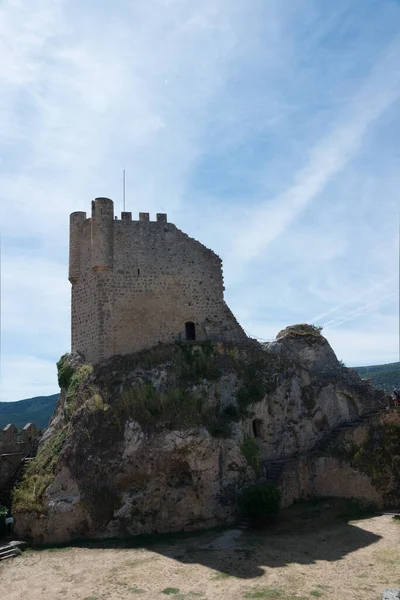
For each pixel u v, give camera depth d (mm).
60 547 23734
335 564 19359
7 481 29531
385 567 18906
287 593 16438
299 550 21281
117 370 31078
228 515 26000
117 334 32938
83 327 34438
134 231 34906
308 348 39688
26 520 25547
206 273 36500
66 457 27266
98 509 25188
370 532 24000
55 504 25531
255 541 22750
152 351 32688
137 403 28047
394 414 32625
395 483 30500
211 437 27266
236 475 27531
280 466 29672
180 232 36312
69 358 34812
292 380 34750
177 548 22109
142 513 25250
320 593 16406
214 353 33438
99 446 26984
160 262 35125
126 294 33750
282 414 33031
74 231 36031
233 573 18547
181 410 28078
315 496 30469
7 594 17812
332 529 24844
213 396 30547
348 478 30641
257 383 32906
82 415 28812
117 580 18328
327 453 31766
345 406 36406
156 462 26188
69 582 18578
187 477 26953
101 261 33406
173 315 34719
